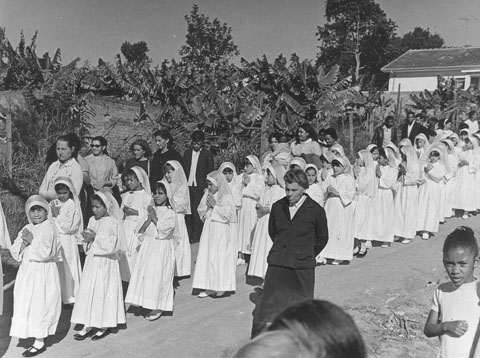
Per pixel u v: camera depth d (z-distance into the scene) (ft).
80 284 19.03
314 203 18.40
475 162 41.91
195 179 32.12
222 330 19.77
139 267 20.90
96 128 47.19
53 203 21.58
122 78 53.57
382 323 21.27
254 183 29.14
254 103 53.47
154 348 18.17
